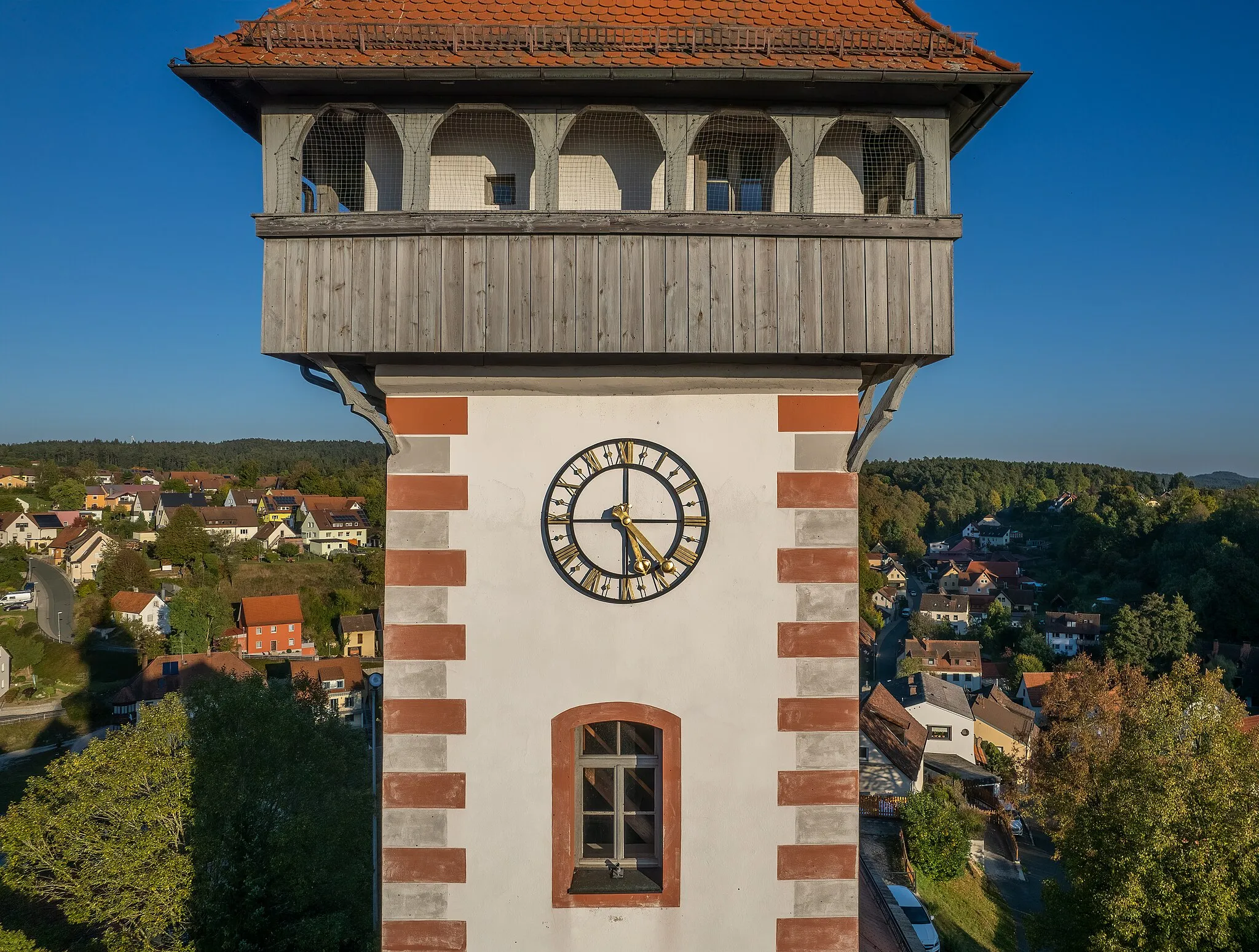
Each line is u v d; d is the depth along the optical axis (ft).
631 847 29.55
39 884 78.64
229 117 28.89
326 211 28.43
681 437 28.99
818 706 28.71
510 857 28.25
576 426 28.96
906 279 27.89
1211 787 77.00
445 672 28.48
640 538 28.76
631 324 27.50
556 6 28.73
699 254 27.68
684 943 28.30
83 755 80.48
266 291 27.35
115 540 334.65
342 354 27.53
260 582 319.68
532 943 28.19
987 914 104.06
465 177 29.50
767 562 28.91
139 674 216.74
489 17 28.37
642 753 29.50
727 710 28.60
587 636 28.63
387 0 28.48
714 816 28.45
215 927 72.90
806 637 28.81
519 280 27.53
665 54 26.45
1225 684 219.00
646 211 27.43
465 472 28.81
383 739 28.40
